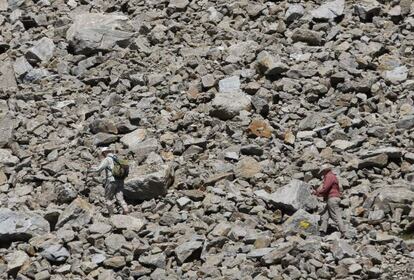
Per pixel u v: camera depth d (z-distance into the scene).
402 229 62.31
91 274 58.84
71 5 108.44
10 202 70.06
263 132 77.06
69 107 85.62
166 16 103.38
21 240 64.38
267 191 68.19
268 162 72.81
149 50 96.00
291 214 65.31
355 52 90.94
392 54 91.00
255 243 60.47
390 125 77.44
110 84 89.12
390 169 70.62
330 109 81.56
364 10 98.56
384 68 87.94
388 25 96.88
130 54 94.62
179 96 85.38
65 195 69.19
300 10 99.25
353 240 61.03
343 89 83.69
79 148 77.31
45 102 86.56
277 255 57.47
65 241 62.59
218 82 86.88
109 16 99.88
